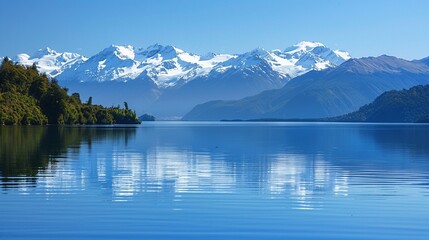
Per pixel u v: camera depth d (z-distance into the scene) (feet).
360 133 536.01
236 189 132.77
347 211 107.86
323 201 117.80
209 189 132.46
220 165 188.96
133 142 333.01
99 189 129.70
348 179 153.48
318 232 93.04
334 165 192.54
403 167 185.78
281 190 132.05
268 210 108.27
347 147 297.74
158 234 90.79
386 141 368.48
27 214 102.12
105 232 91.25
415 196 124.36
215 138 411.13
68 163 184.96
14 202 112.47
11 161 187.42
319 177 157.38
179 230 93.20
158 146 294.66
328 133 538.47
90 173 158.92
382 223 98.94
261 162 201.46
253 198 120.47
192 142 344.90
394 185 141.59
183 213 104.63
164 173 163.22
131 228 93.86
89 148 262.06
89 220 98.37
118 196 120.88
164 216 102.12
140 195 122.62
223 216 102.83
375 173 168.45
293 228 95.20
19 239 87.15
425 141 367.25
